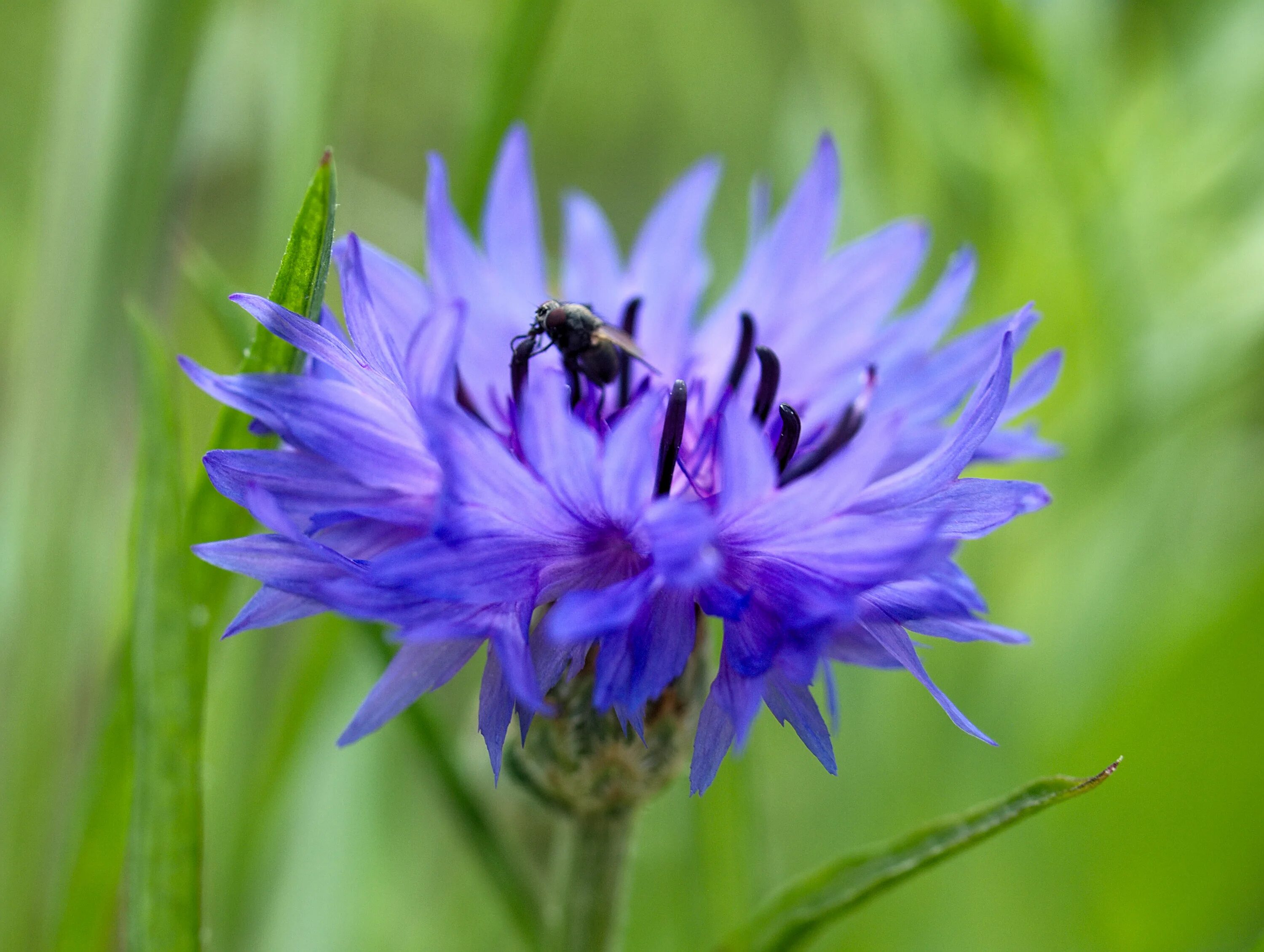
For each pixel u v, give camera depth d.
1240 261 0.18
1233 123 0.19
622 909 0.16
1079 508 0.19
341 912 0.17
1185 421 0.19
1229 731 0.18
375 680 0.18
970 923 0.18
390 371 0.14
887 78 0.19
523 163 0.16
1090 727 0.19
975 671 0.19
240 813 0.17
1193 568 0.20
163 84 0.16
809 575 0.14
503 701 0.14
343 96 0.18
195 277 0.16
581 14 0.26
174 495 0.15
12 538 0.16
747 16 0.22
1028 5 0.18
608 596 0.14
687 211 0.17
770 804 0.19
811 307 0.16
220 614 0.15
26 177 0.21
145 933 0.15
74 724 0.17
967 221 0.19
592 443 0.14
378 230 0.20
